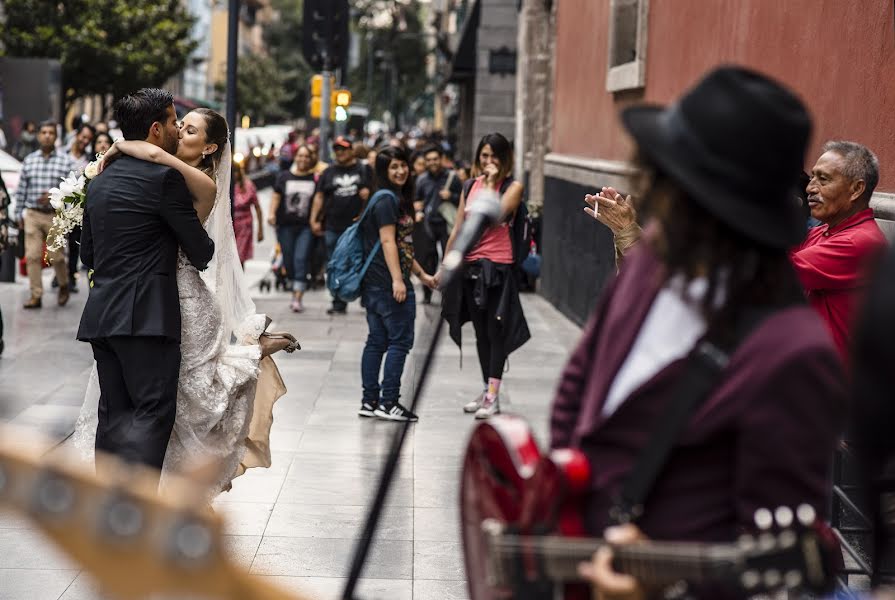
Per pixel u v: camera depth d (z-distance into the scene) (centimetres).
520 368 1337
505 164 1059
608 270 1477
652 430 284
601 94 1655
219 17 11038
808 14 841
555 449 324
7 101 3331
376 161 1057
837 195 608
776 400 269
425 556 701
